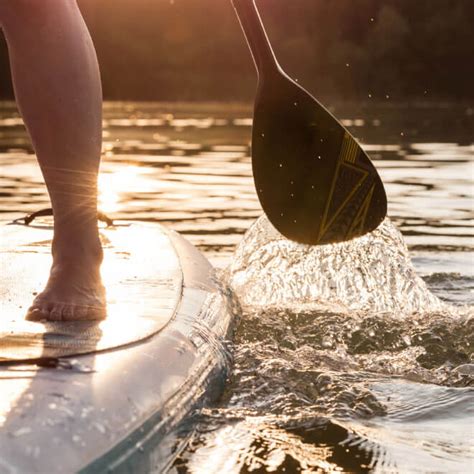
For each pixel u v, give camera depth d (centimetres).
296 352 257
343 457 172
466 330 288
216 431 184
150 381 170
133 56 3641
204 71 3634
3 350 171
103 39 3625
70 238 198
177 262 281
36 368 161
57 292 198
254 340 265
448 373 245
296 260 346
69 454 133
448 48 3122
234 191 698
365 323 292
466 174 801
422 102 2909
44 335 183
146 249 298
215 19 3653
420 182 746
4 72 3192
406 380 235
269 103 282
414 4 3162
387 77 3131
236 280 339
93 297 200
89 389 154
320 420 194
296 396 212
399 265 338
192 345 204
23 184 716
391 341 277
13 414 139
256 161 284
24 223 343
